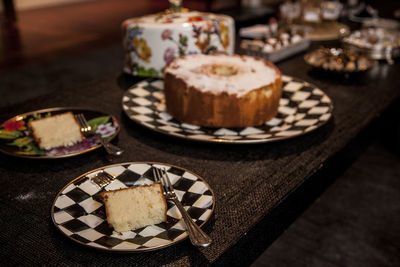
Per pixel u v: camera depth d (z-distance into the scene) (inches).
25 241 23.9
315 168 31.1
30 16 188.4
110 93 42.4
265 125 36.6
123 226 23.6
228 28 45.9
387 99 43.0
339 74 47.9
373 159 76.9
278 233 28.7
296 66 53.0
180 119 37.1
